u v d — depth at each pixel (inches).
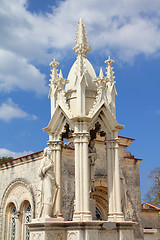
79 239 482.9
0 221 1183.6
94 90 597.0
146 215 1231.5
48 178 529.3
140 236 1111.0
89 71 613.6
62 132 588.4
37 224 505.0
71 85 603.8
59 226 505.7
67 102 599.2
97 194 1041.5
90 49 630.5
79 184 520.1
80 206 510.0
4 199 1190.9
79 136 539.8
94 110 567.2
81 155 532.4
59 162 585.9
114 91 619.5
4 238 1156.5
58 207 557.3
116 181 567.2
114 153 582.6
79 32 618.8
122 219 550.0
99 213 1064.8
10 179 1182.3
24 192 1116.5
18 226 1100.5
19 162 1147.9
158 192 1962.4
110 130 591.8
